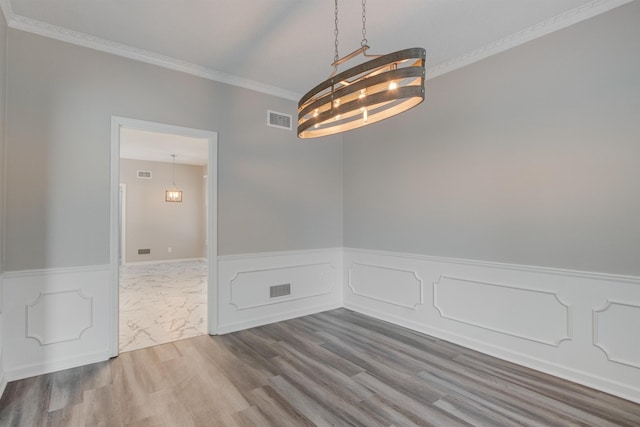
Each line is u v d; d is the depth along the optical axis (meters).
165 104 3.29
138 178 8.60
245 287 3.79
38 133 2.70
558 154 2.64
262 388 2.46
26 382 2.54
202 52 3.17
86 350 2.87
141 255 8.63
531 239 2.79
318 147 4.44
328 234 4.54
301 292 4.25
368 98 1.62
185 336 3.52
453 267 3.35
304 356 3.02
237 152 3.75
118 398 2.32
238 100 3.77
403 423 2.04
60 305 2.77
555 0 2.40
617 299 2.36
